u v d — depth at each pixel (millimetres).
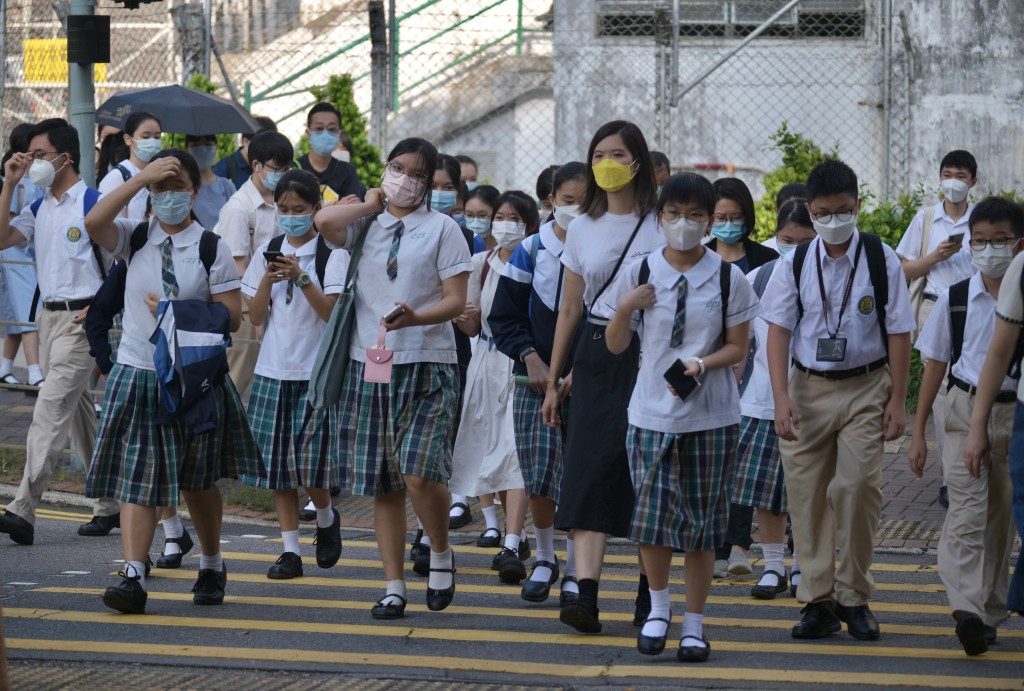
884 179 40844
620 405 15883
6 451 27359
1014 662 15320
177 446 16938
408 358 16641
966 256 25062
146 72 44625
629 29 42875
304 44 46438
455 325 21875
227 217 24875
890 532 22734
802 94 42438
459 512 23781
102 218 16656
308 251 19672
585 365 16000
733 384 15258
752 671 14766
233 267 17281
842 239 15781
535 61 45469
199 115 28969
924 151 41344
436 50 46312
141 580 17172
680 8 42969
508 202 20312
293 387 19594
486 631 16594
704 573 15219
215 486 17625
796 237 19797
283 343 19578
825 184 15602
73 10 26188
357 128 39250
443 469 16781
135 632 16328
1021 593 14352
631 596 18984
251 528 23781
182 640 15961
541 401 17938
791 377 16500
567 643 16000
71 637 16031
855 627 16438
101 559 20828
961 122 41156
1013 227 15820
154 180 16547
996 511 16109
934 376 16516
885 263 15945
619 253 16094
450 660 15141
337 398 16984
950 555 15945
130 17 45000
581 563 16203
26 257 30797
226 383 17406
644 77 42812
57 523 23516
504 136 45781
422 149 16625
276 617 17250
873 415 15992
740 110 42688
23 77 37656
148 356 16938
